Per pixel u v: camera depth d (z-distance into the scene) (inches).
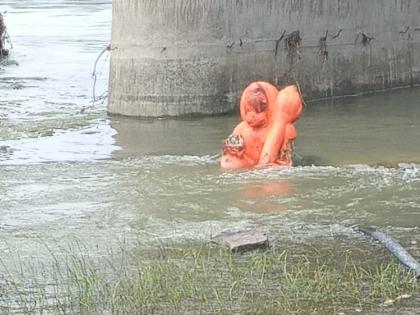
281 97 510.6
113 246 364.5
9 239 376.5
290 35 721.6
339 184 467.5
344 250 355.9
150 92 669.3
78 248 362.3
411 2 832.9
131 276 323.9
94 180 482.9
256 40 698.2
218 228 389.1
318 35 746.2
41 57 1162.0
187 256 347.6
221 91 677.9
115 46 679.7
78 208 426.0
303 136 603.8
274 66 713.6
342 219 402.6
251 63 695.7
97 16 1840.6
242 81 690.8
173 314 287.6
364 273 325.1
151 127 639.1
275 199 438.6
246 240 358.6
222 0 670.5
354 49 779.4
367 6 787.4
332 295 302.4
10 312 292.4
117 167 514.0
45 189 462.9
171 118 666.8
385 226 391.9
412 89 823.7
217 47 672.4
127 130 629.6
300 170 499.5
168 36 659.4
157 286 311.0
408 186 462.0
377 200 434.6
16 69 1034.1
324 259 344.2
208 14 665.0
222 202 434.3
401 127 634.8
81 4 2181.3
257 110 506.0
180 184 471.8
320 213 412.8
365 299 299.6
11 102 772.6
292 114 512.1
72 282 319.6
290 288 308.7
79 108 732.0
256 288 310.2
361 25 783.7
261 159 505.4
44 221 403.9
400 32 824.3
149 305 295.1
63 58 1152.8
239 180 478.9
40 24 1668.3
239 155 506.3
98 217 410.3
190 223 398.6
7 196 448.1
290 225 393.4
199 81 668.7
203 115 672.4
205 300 299.1
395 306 292.8
